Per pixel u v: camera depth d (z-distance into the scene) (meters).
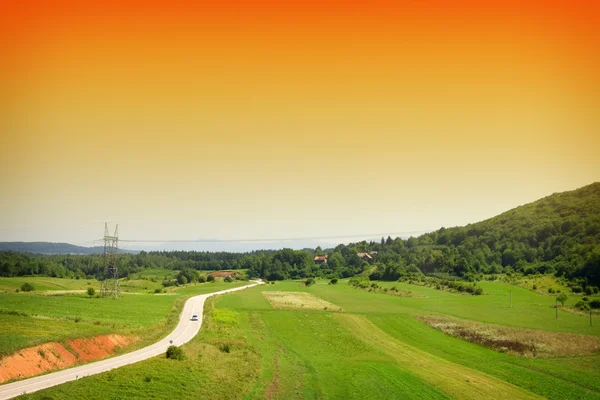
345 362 83.81
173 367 66.62
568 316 122.25
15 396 50.03
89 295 143.62
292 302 154.00
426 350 96.38
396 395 65.88
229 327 107.06
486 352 93.31
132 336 86.31
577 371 79.69
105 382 57.28
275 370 75.44
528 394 69.19
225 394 60.44
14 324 79.62
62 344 68.50
